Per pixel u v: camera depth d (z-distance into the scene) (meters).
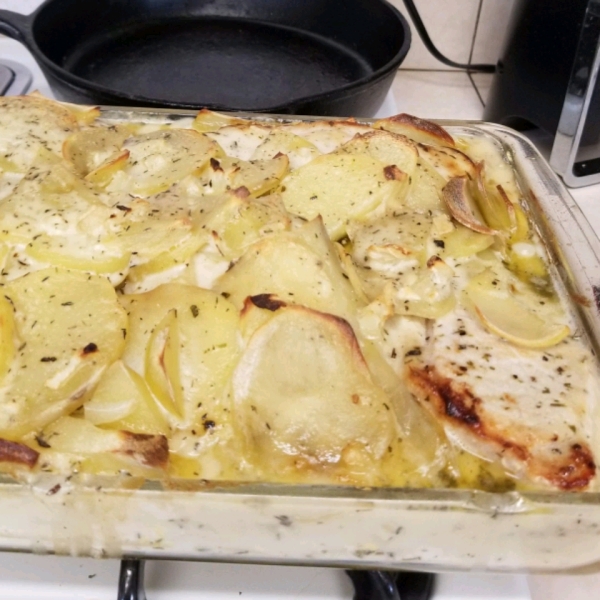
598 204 0.50
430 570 0.25
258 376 0.24
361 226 0.31
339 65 0.52
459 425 0.25
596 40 0.44
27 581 0.25
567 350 0.28
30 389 0.24
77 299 0.26
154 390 0.24
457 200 0.32
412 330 0.28
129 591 0.24
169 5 0.55
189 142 0.35
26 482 0.22
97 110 0.38
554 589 0.29
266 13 0.55
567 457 0.24
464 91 0.61
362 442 0.24
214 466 0.24
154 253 0.29
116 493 0.22
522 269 0.32
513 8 0.51
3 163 0.34
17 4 0.57
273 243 0.28
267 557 0.25
